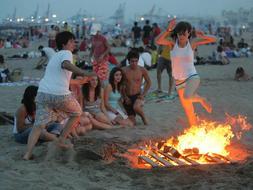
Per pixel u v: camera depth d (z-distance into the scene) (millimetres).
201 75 21391
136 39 37656
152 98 14055
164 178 6418
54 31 24734
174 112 11984
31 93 8352
